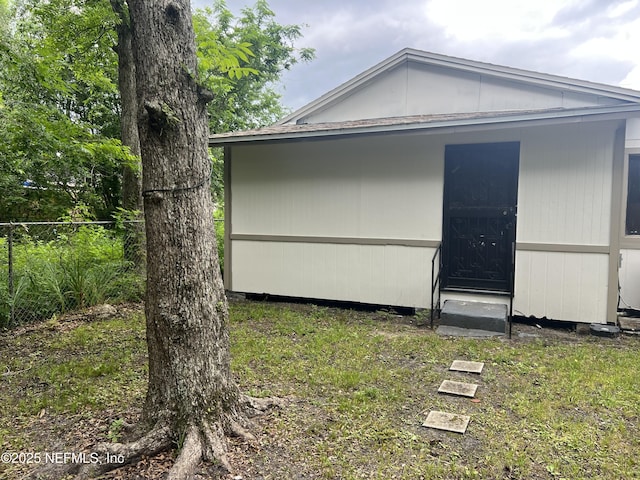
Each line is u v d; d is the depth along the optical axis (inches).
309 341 176.2
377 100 289.4
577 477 83.0
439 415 110.0
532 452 92.4
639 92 211.3
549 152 193.9
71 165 315.3
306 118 313.7
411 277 224.8
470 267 214.1
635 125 218.1
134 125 266.5
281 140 231.6
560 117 167.5
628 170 222.8
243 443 94.9
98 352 163.3
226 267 273.4
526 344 172.2
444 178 215.6
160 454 90.2
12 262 197.3
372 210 232.2
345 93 297.0
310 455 91.2
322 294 247.0
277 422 105.0
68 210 393.4
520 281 202.8
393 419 108.1
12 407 116.6
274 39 600.1
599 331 183.2
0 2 341.4
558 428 102.9
